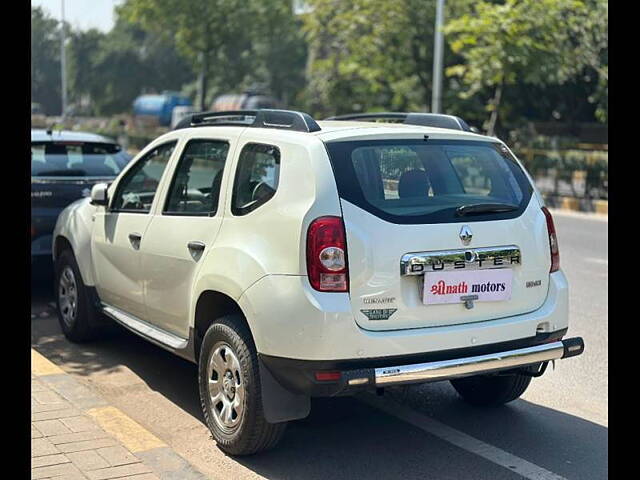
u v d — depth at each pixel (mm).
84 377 5895
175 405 5367
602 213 18109
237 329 4336
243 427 4289
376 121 5719
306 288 3994
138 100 51781
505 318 4445
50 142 8391
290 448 4648
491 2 24562
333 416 5188
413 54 26328
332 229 4004
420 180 4398
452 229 4254
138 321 5613
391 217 4145
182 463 4270
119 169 8656
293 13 32594
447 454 4590
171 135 5566
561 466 4434
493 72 20734
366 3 25312
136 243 5492
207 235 4711
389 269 4082
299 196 4148
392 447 4684
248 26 31391
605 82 23188
